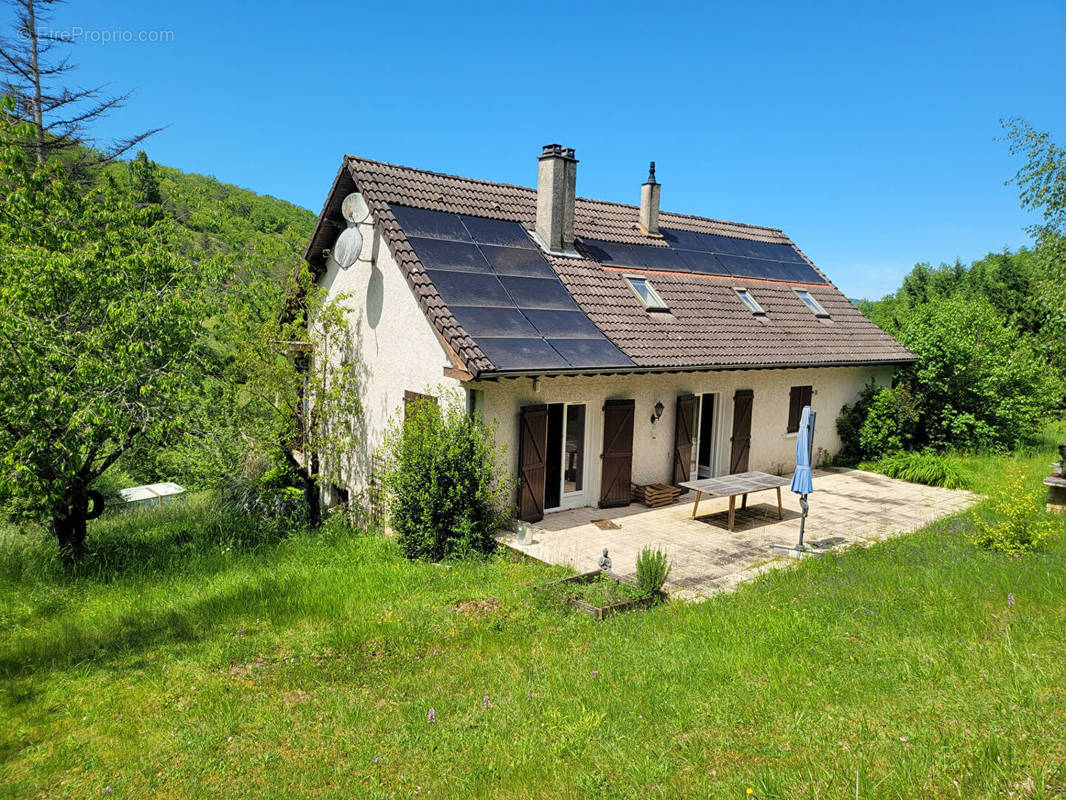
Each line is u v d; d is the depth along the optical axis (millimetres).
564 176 13805
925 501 13430
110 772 5059
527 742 5039
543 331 11414
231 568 10352
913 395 17375
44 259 9703
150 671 6730
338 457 13602
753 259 18422
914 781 3977
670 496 12891
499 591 8633
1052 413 21766
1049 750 4184
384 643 7188
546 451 11578
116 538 12211
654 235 16641
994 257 36375
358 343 13461
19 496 9781
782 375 15492
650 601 8133
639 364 11578
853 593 7688
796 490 9891
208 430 11742
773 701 5262
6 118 11188
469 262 12148
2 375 9172
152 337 10508
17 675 6727
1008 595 7102
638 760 4641
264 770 5004
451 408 10578
